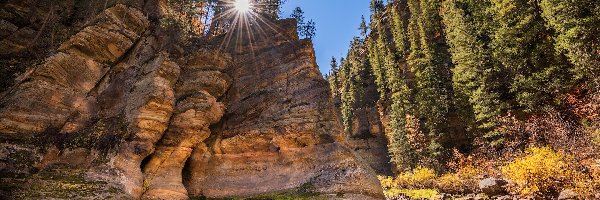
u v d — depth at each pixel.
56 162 9.45
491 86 34.84
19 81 10.44
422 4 64.44
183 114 12.20
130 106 11.34
